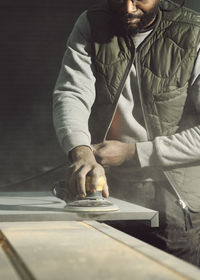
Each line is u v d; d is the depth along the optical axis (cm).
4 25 970
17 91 972
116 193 226
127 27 209
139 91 216
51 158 969
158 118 216
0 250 117
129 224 201
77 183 174
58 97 216
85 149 193
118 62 218
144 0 205
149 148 207
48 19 974
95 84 223
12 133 966
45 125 973
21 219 163
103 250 113
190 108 218
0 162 958
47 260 103
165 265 98
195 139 207
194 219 216
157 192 218
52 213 165
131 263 100
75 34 228
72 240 125
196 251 211
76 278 89
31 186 916
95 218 167
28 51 974
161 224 213
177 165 214
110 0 208
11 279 91
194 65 216
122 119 220
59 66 980
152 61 216
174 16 220
